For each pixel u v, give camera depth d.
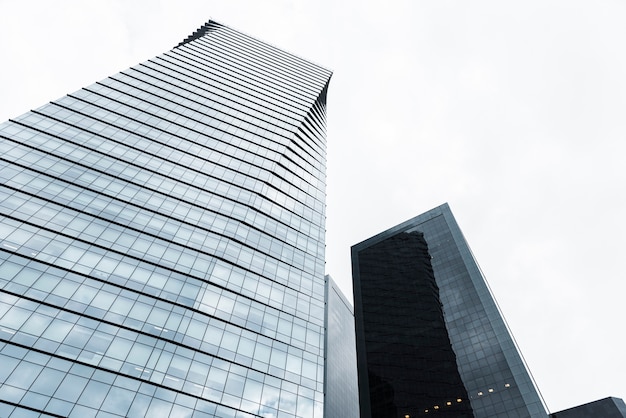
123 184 52.00
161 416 30.95
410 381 82.31
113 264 41.12
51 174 48.06
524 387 69.44
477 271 98.25
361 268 118.88
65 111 60.12
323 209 72.00
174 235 48.16
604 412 61.81
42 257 38.22
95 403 29.62
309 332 45.56
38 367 29.94
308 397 38.41
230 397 34.69
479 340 82.50
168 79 85.00
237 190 60.91
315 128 99.12
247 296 45.38
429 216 124.56
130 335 35.38
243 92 95.56
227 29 139.88
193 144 66.62
